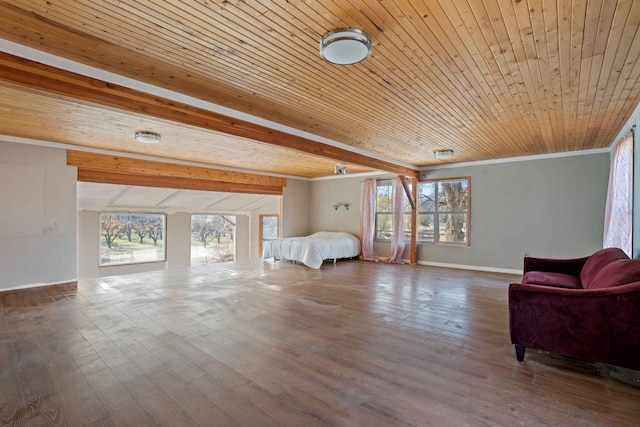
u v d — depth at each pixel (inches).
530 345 97.9
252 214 451.2
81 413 73.5
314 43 90.1
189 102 127.6
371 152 234.7
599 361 88.3
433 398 79.9
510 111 144.9
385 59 98.7
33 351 106.3
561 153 233.0
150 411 74.5
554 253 236.2
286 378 89.7
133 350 107.5
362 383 87.0
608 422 70.7
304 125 166.7
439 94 125.6
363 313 148.6
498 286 205.2
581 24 80.8
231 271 255.8
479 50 93.6
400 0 71.7
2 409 74.9
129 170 234.5
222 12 75.7
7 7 72.8
